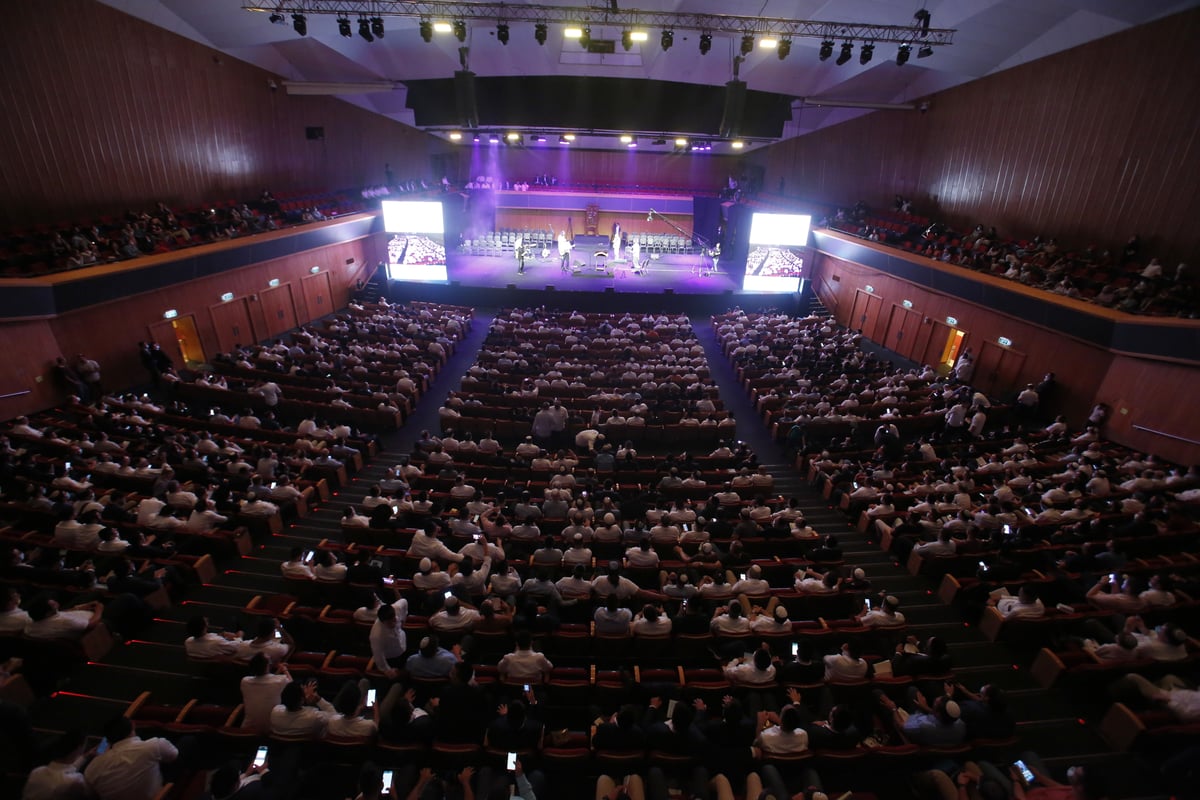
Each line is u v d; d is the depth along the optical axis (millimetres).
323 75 25922
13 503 9141
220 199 22031
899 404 17156
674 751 5691
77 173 16703
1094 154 17578
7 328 13234
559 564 9086
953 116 23172
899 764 5902
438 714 5805
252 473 11492
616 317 26094
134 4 17812
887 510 11586
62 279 14148
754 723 5680
